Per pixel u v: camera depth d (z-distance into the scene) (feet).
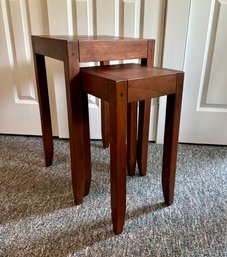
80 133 2.56
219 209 2.84
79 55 2.26
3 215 2.73
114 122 2.04
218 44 3.71
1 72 4.20
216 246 2.36
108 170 3.62
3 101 4.42
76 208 2.85
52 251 2.31
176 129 2.51
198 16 3.56
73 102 2.38
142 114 3.06
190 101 4.09
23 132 4.66
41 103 3.31
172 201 2.90
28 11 3.78
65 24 3.73
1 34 3.94
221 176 3.46
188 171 3.57
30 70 4.15
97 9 3.64
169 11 3.52
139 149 3.30
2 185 3.25
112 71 2.31
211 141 4.34
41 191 3.14
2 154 4.03
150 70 2.38
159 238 2.45
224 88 3.96
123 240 2.42
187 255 2.27
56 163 3.78
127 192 3.11
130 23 3.69
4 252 2.30
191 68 3.87
